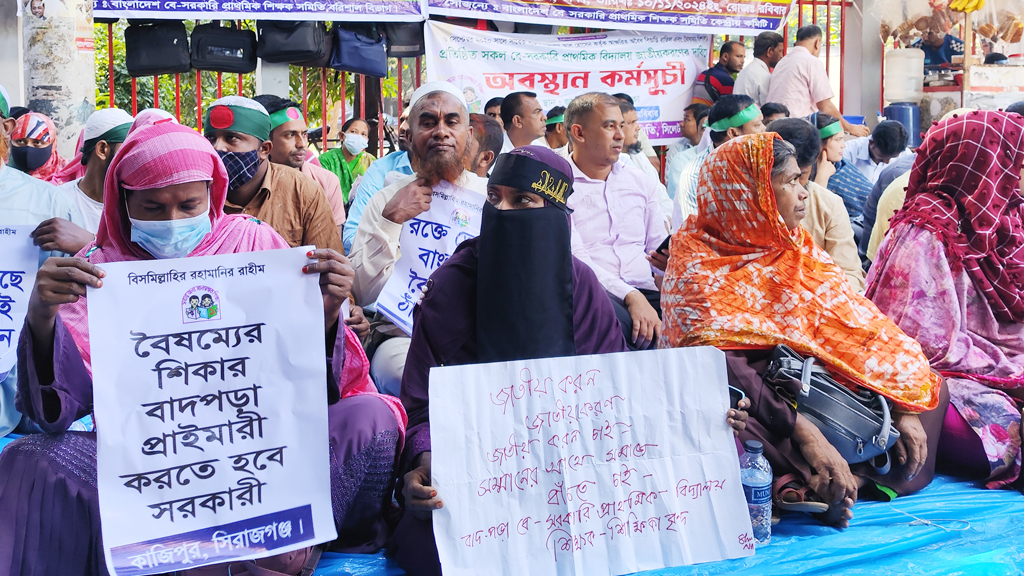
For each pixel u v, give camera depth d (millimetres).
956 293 3596
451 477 2416
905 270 3645
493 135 5066
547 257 2725
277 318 2369
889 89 9266
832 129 5898
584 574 2492
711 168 3309
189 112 11250
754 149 3152
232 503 2332
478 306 2764
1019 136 3543
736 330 3152
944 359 3564
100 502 2234
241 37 7344
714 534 2598
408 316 3762
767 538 2830
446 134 3857
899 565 2689
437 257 3836
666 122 8367
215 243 2617
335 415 2627
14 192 3660
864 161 7512
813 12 9250
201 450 2318
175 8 6977
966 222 3607
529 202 2742
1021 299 3592
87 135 4285
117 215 2473
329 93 9836
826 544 2824
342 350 2549
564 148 6137
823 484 2941
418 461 2580
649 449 2588
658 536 2566
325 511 2389
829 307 3264
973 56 9430
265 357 2363
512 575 2439
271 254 2367
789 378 3037
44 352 2336
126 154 2396
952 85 9062
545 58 7945
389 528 2826
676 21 8164
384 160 5273
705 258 3307
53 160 6273
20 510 2291
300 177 4473
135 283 2279
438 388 2424
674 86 8320
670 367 2623
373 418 2633
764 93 8242
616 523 2539
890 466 3268
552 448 2514
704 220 3395
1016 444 3383
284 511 2361
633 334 4156
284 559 2447
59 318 2371
